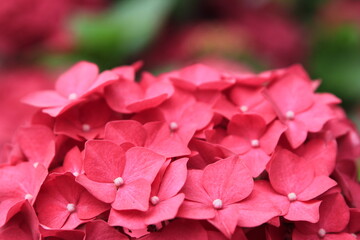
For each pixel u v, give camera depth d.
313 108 0.44
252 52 0.77
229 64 0.70
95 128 0.44
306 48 0.86
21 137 0.44
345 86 0.77
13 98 0.70
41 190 0.41
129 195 0.40
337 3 0.89
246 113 0.43
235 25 0.83
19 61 0.80
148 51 0.74
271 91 0.45
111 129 0.42
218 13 0.86
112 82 0.44
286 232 0.41
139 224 0.39
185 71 0.46
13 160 0.43
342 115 0.47
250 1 0.89
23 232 0.41
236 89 0.45
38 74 0.73
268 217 0.40
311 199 0.41
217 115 0.44
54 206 0.41
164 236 0.39
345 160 0.45
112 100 0.44
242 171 0.41
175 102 0.44
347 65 0.78
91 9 0.75
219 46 0.75
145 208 0.39
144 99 0.43
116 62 0.68
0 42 0.75
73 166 0.42
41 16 0.74
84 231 0.40
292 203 0.41
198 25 0.81
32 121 0.44
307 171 0.42
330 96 0.45
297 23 0.92
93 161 0.41
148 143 0.42
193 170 0.41
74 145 0.43
